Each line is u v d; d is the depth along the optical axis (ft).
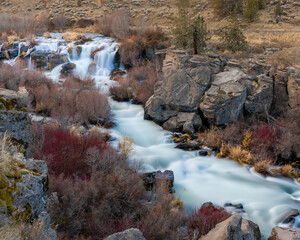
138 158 33.99
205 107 41.24
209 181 30.96
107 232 17.48
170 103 44.29
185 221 20.99
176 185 29.84
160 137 41.37
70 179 23.12
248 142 36.63
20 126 18.39
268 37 70.54
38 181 11.15
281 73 41.47
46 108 42.98
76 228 16.90
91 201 19.84
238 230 16.75
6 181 10.23
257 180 31.37
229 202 26.73
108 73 70.33
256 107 41.73
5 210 9.44
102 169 26.55
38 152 25.04
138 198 22.45
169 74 46.14
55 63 70.74
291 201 27.50
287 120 39.63
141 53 72.28
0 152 11.32
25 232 9.39
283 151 35.29
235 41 60.59
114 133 41.06
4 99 20.27
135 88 55.52
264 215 25.07
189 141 40.04
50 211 16.79
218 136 38.91
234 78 43.60
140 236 13.38
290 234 18.75
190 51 51.42
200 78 44.45
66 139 29.32
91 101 44.16
